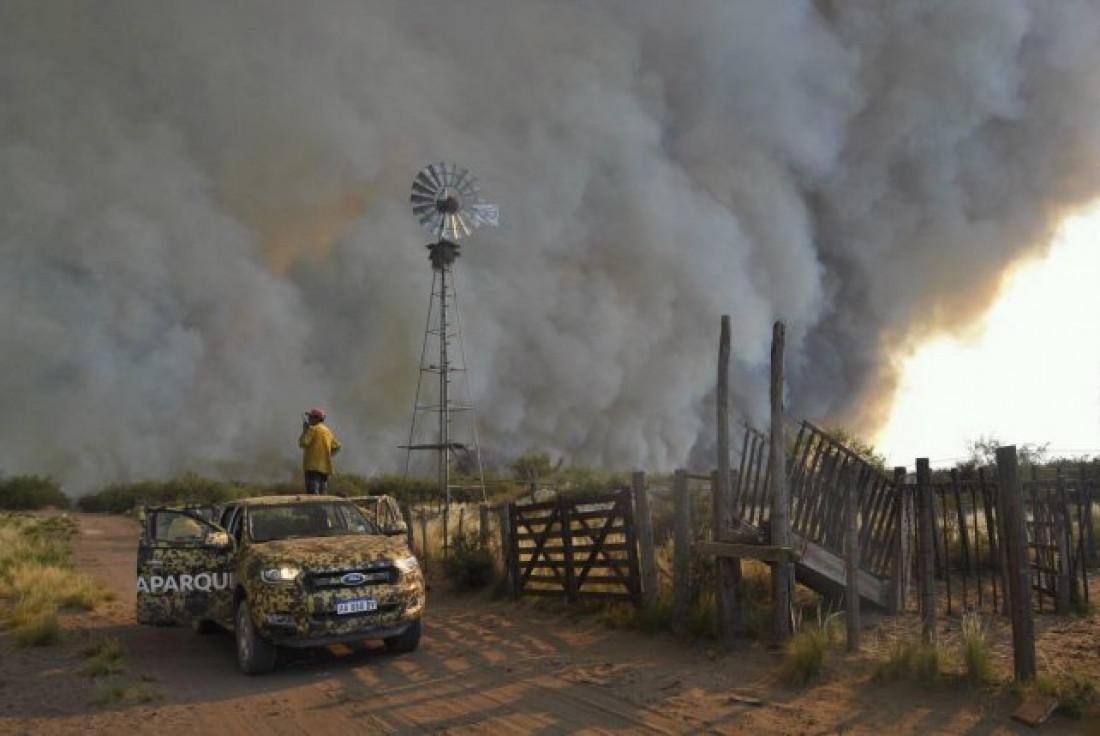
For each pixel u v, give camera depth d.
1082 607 8.48
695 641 7.87
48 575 13.09
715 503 8.20
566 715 5.85
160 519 8.82
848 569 7.09
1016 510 5.72
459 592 12.27
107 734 5.71
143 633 9.85
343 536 8.41
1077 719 5.11
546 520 10.61
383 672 7.42
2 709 6.40
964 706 5.47
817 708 5.66
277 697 6.67
